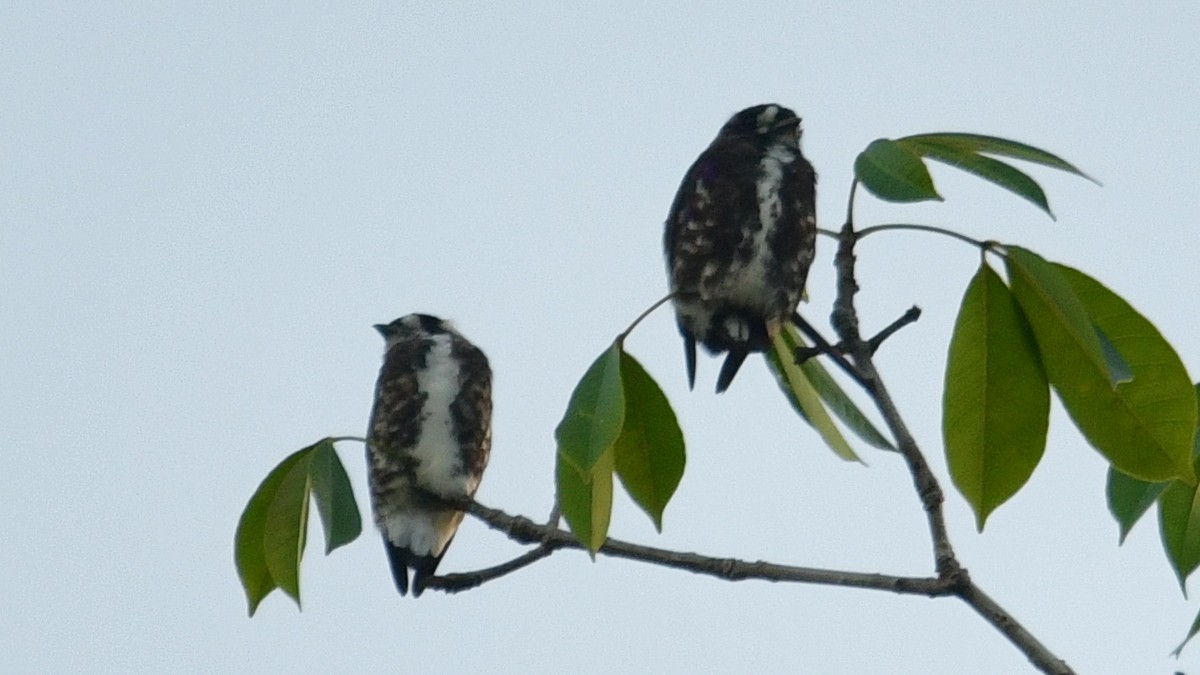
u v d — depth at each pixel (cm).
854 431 816
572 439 638
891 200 597
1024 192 611
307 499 848
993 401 680
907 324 725
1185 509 723
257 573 855
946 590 679
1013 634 671
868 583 698
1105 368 630
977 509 684
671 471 736
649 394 730
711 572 729
